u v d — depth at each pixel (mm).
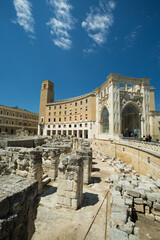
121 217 5145
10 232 2625
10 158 8742
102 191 9211
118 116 32156
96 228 5492
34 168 8016
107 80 36125
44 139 26281
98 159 22031
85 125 51031
